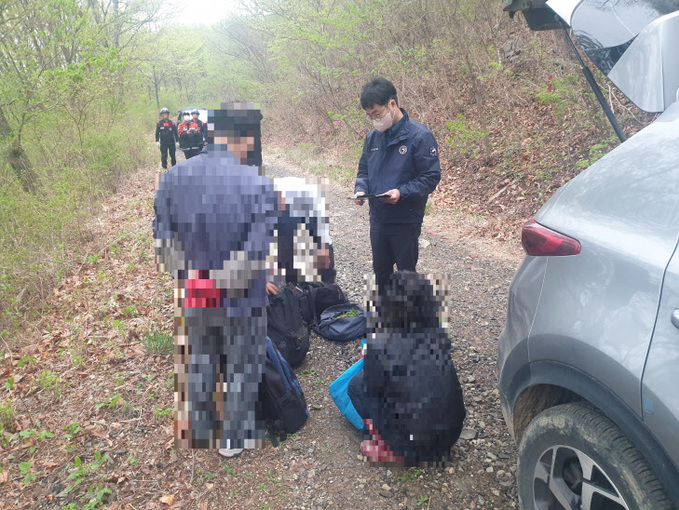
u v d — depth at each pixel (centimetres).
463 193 796
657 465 149
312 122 1609
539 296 191
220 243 261
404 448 262
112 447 308
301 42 1355
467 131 839
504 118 884
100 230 788
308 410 324
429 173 338
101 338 452
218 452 296
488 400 322
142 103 2100
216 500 262
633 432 154
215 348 289
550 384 187
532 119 830
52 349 450
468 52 978
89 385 382
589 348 165
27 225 678
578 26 231
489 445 282
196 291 277
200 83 2625
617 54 218
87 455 303
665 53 197
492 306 457
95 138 1154
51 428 335
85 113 1179
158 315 493
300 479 272
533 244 197
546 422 187
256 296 282
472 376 350
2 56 912
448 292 272
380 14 1095
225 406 293
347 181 1014
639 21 222
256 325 289
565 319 176
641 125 619
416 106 1075
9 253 607
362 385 270
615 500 162
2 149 888
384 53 1111
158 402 351
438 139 973
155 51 1762
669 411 142
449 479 261
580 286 175
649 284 156
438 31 1062
